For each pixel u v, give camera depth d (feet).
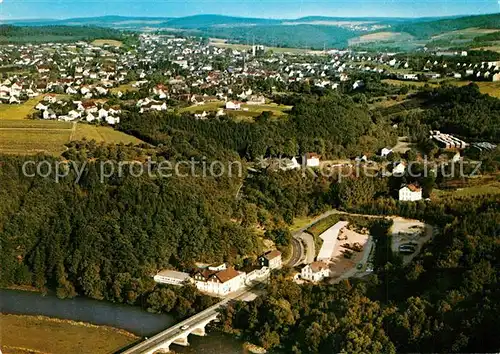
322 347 636.48
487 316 615.98
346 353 605.31
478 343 601.62
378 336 627.05
